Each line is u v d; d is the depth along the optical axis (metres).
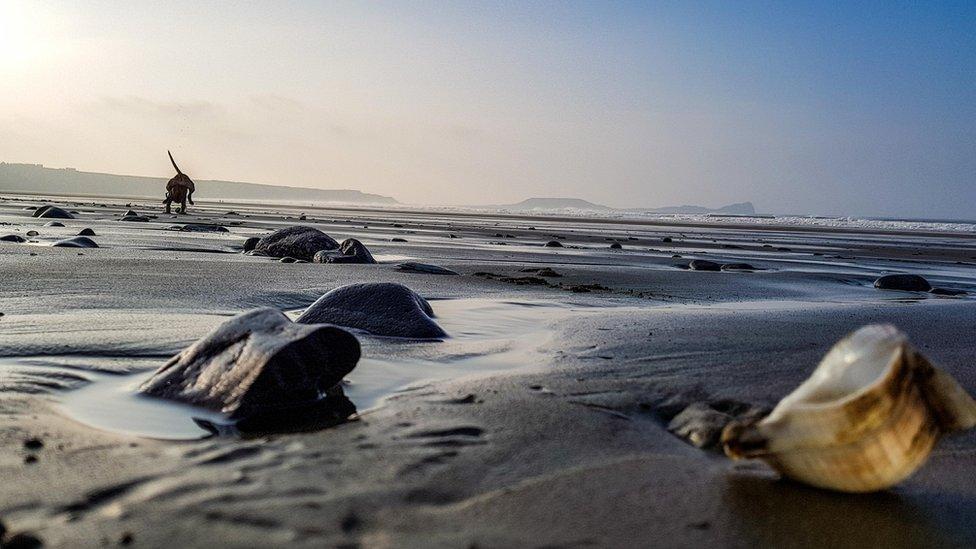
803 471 0.32
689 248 2.75
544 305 0.98
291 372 0.45
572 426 0.41
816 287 1.41
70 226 2.36
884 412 0.29
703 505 0.30
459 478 0.33
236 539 0.26
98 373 0.51
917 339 0.75
